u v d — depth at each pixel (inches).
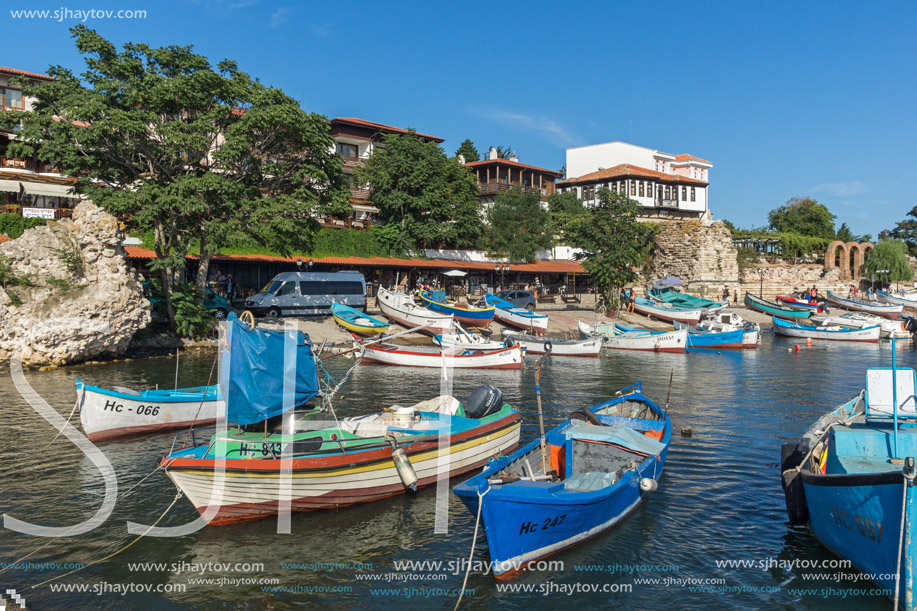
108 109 1062.4
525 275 2340.1
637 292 2475.4
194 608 352.5
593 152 3811.5
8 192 1460.4
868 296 2679.6
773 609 350.3
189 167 1251.2
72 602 355.9
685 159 4067.4
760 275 2731.3
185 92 1119.6
